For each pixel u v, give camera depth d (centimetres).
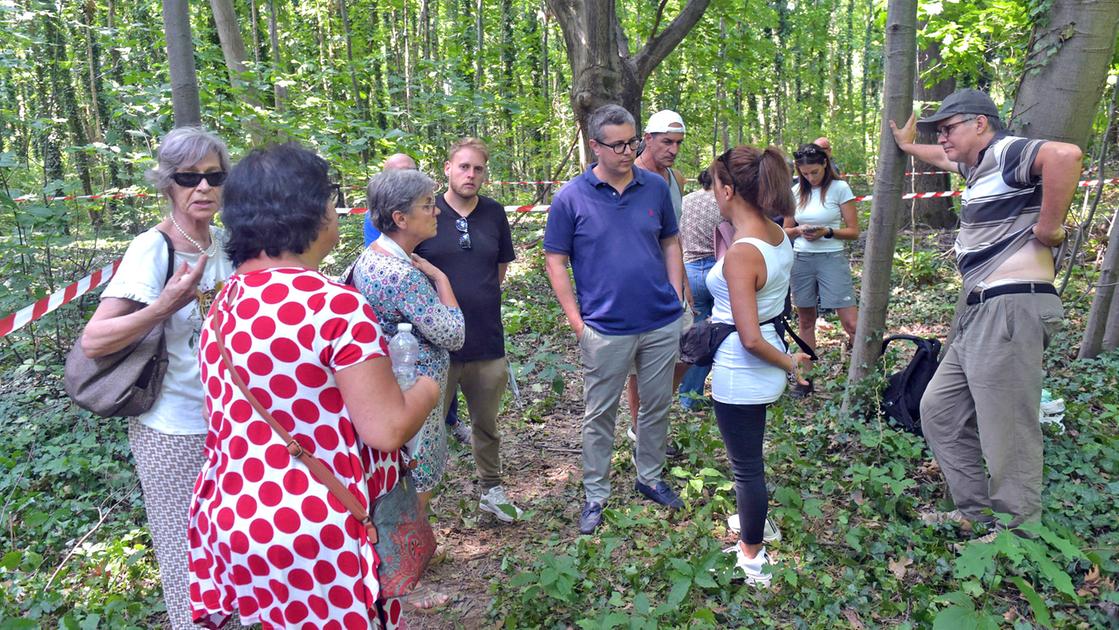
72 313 648
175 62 495
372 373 197
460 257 386
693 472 454
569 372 645
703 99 1666
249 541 195
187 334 271
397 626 220
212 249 276
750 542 347
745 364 334
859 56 3547
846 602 330
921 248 1015
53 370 617
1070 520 378
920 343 464
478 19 1616
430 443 341
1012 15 759
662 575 355
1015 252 350
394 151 910
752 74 1800
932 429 384
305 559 196
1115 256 571
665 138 467
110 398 256
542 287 877
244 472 197
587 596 342
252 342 195
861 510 394
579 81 862
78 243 744
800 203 597
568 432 539
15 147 1026
